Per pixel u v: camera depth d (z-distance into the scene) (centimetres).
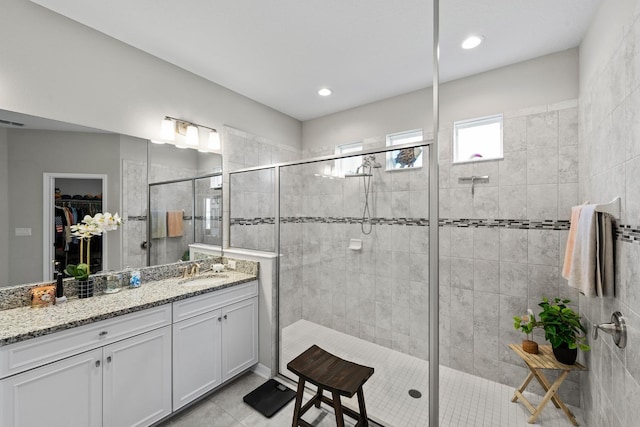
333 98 313
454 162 260
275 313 247
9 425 124
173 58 235
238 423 188
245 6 174
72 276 185
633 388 121
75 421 144
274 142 346
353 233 232
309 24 191
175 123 246
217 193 281
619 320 131
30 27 171
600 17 165
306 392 221
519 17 180
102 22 190
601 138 161
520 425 194
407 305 199
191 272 249
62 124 185
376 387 204
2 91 163
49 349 135
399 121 302
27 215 171
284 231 260
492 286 241
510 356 234
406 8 175
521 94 230
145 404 171
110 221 201
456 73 252
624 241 130
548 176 219
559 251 215
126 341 163
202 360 203
